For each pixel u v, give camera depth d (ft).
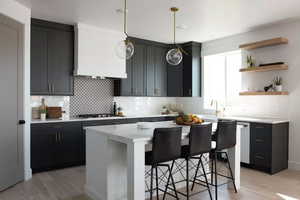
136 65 17.79
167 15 12.83
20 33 11.60
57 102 15.26
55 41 14.23
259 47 15.31
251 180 12.17
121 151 9.43
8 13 10.74
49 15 12.96
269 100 15.10
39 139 13.00
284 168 13.98
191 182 11.59
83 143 14.55
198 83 19.10
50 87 14.03
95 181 9.82
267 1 10.97
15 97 11.32
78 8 11.96
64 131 13.84
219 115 17.47
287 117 14.24
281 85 14.30
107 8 11.92
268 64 14.53
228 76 17.67
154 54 18.90
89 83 16.71
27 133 12.09
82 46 14.55
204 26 14.78
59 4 11.43
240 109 16.76
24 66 11.87
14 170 11.25
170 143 8.18
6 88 10.80
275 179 12.31
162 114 19.63
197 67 19.03
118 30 15.76
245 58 16.19
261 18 13.30
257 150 13.74
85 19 13.64
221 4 11.31
